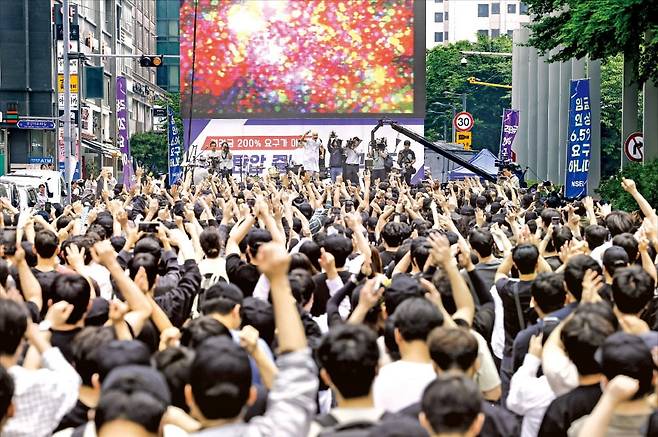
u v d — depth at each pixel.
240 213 20.59
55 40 91.62
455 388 6.75
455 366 8.27
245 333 8.52
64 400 8.36
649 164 41.88
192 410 7.05
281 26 65.12
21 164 86.44
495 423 8.27
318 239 17.67
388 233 17.34
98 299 10.80
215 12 64.88
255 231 13.69
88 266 14.64
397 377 8.62
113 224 20.42
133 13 155.00
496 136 142.62
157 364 8.45
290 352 6.93
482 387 10.12
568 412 8.69
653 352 8.34
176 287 13.36
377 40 65.50
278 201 18.88
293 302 7.05
